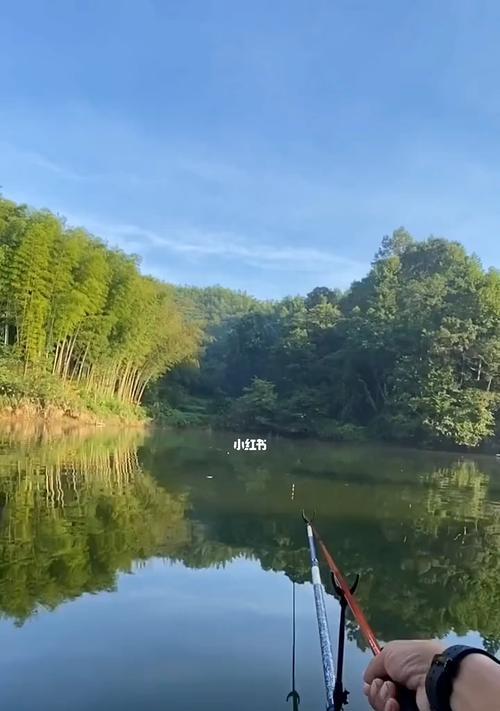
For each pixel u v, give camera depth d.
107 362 37.56
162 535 9.40
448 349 34.84
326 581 7.38
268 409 43.91
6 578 6.78
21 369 30.09
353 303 53.84
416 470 21.98
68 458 18.70
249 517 11.34
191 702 4.19
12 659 4.80
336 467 21.64
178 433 39.34
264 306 79.75
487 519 12.30
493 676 0.69
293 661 4.94
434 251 55.25
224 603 6.34
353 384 42.78
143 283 39.16
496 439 34.31
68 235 30.75
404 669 0.89
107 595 6.39
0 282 28.08
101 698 4.23
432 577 7.92
